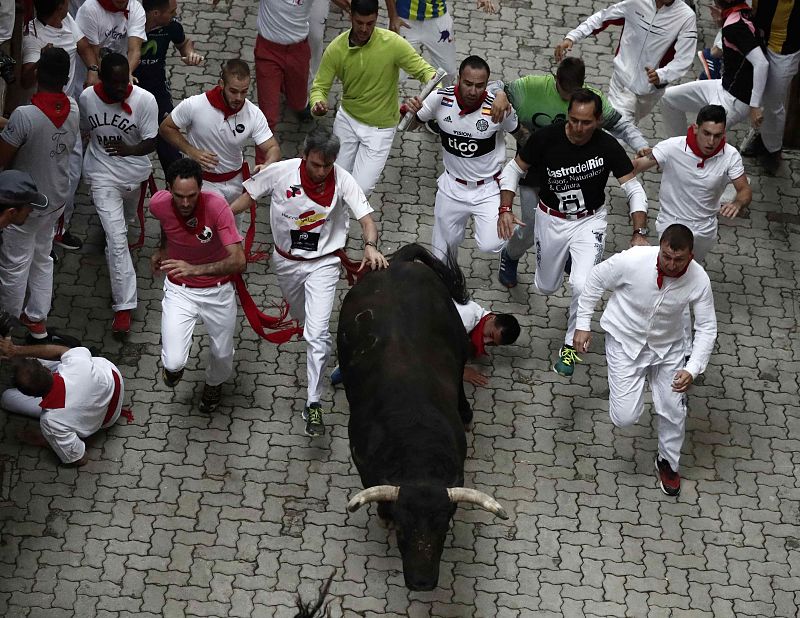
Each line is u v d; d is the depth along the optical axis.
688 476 8.71
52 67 8.24
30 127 8.21
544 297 9.90
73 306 9.45
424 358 7.66
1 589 7.68
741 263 10.31
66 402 8.08
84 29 9.52
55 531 8.02
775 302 10.02
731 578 8.09
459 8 12.29
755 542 8.32
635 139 9.44
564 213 8.86
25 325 8.97
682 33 10.20
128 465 8.45
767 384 9.38
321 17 10.77
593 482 8.60
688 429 9.02
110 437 8.61
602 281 8.14
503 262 9.84
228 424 8.77
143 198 9.37
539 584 7.95
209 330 8.35
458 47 11.81
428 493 6.70
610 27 12.34
